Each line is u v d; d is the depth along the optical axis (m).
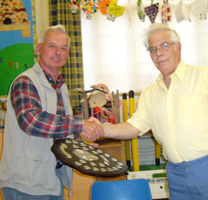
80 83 2.74
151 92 1.43
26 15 2.59
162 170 2.20
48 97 1.21
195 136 1.20
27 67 2.55
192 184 1.21
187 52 3.00
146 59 2.95
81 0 2.57
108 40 2.94
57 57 1.29
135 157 2.25
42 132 1.04
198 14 2.64
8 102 1.19
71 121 1.09
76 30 2.76
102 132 1.37
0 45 2.55
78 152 1.04
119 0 2.94
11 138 1.16
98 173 0.91
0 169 1.20
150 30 1.35
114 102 2.20
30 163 1.12
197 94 1.22
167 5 2.69
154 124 1.39
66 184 1.36
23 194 1.12
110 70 2.94
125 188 1.09
